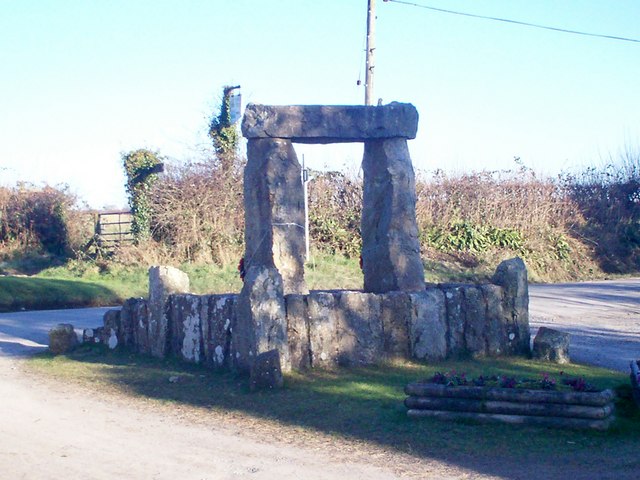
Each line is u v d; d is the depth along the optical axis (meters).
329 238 31.08
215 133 30.27
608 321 18.55
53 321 19.23
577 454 7.52
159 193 29.47
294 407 9.47
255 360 10.47
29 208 32.81
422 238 32.31
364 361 11.68
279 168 12.91
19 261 31.28
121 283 26.80
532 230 34.12
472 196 34.28
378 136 13.06
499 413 8.49
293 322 11.39
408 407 8.88
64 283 25.22
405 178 13.10
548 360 12.20
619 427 8.27
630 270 34.75
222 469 7.19
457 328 12.34
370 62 22.67
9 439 8.28
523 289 12.79
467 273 29.81
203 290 24.77
